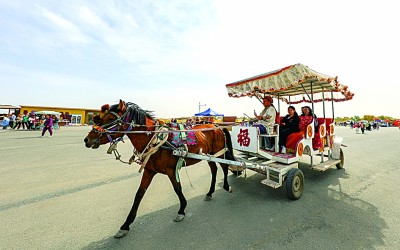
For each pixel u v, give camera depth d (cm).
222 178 546
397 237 270
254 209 357
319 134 516
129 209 357
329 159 579
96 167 642
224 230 290
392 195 420
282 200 396
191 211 351
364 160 767
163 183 498
